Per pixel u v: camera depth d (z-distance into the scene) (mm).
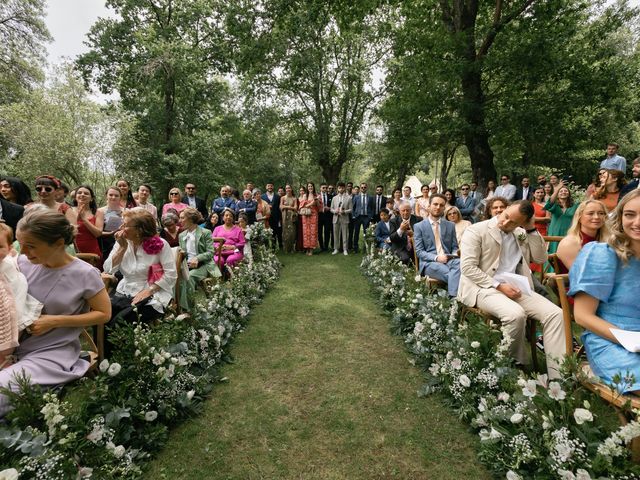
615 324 1958
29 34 20375
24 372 1720
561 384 1961
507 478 1783
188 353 2947
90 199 4691
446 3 11398
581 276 1991
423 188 8953
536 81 10195
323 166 24281
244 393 2859
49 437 1652
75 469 1578
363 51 21203
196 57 16906
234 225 6820
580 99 9867
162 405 2361
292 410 2623
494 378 2354
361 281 6480
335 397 2775
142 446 2156
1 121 16828
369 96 22016
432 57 11266
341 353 3557
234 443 2279
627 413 1786
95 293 2115
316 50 19000
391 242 6410
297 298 5441
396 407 2627
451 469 2027
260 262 6598
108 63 17125
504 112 10344
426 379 3023
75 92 18000
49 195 4227
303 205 9625
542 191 7516
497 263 3207
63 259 2059
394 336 3963
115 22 17094
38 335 2023
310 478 1988
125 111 17844
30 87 20875
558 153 11992
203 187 18859
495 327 2861
